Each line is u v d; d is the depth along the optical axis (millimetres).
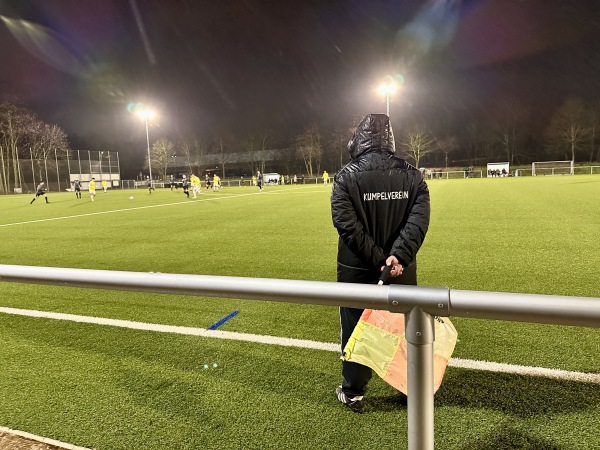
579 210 11367
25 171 48906
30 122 49781
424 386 1335
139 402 2531
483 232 8477
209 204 19281
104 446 2131
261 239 8711
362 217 2186
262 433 2197
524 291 4582
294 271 5930
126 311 4281
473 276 5258
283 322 3811
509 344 3152
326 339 3391
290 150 69875
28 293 5078
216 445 2115
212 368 2953
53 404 2537
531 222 9578
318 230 9758
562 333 3318
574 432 2102
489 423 2203
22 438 2213
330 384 2678
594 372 2689
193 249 7855
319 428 2225
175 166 79000
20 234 10680
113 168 58969
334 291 1369
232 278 1505
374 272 2238
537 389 2512
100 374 2910
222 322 3861
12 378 2883
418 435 1369
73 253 7859
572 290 4535
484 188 22797
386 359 1827
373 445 2072
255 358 3086
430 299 1259
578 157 57844
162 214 15016
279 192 29547
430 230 8906
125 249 8125
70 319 4078
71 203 23547
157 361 3092
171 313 4172
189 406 2473
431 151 60469
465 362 2883
